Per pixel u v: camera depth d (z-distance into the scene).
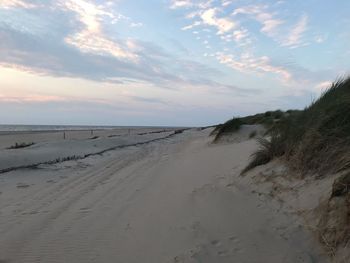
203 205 7.27
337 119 7.15
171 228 6.34
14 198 9.58
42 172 13.45
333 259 4.58
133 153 20.42
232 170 9.89
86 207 8.42
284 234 5.45
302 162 7.05
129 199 8.88
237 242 5.43
